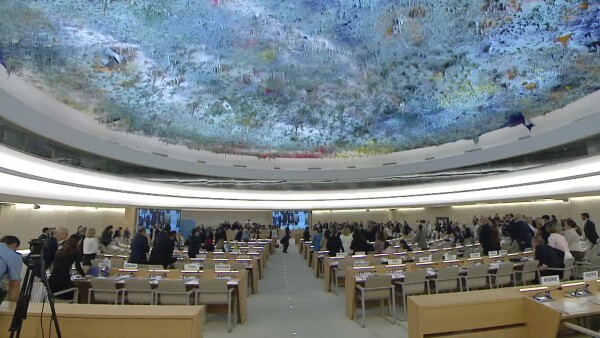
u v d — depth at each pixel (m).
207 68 11.71
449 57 11.02
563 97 11.25
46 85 9.98
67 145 10.34
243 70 12.09
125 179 13.95
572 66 9.90
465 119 14.39
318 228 21.33
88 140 11.15
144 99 12.43
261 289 10.66
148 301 6.86
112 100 11.84
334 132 17.02
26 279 3.59
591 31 8.58
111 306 4.08
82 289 7.52
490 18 9.12
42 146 9.78
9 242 4.25
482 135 15.29
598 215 15.30
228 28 9.90
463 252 11.80
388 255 10.85
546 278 4.98
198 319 3.85
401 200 21.25
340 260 10.25
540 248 8.10
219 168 17.39
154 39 9.84
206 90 12.91
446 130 15.68
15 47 8.37
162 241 9.55
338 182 22.52
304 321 7.26
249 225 24.44
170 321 3.72
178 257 11.98
